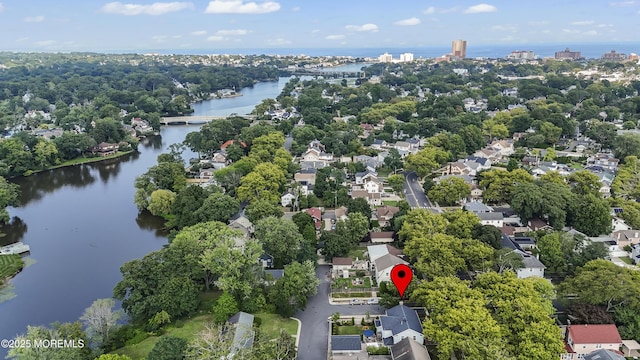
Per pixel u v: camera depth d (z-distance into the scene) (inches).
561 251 4692.4
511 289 3585.1
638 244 5088.6
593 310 3607.3
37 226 6412.4
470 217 5083.7
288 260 4753.9
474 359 2994.6
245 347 3248.0
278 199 6446.9
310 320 3971.5
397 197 7007.9
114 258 5438.0
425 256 4325.8
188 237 4478.3
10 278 4977.9
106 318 3624.5
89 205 7268.7
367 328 3823.8
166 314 3759.8
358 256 5103.3
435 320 3459.6
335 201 6545.3
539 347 3068.4
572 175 6692.9
